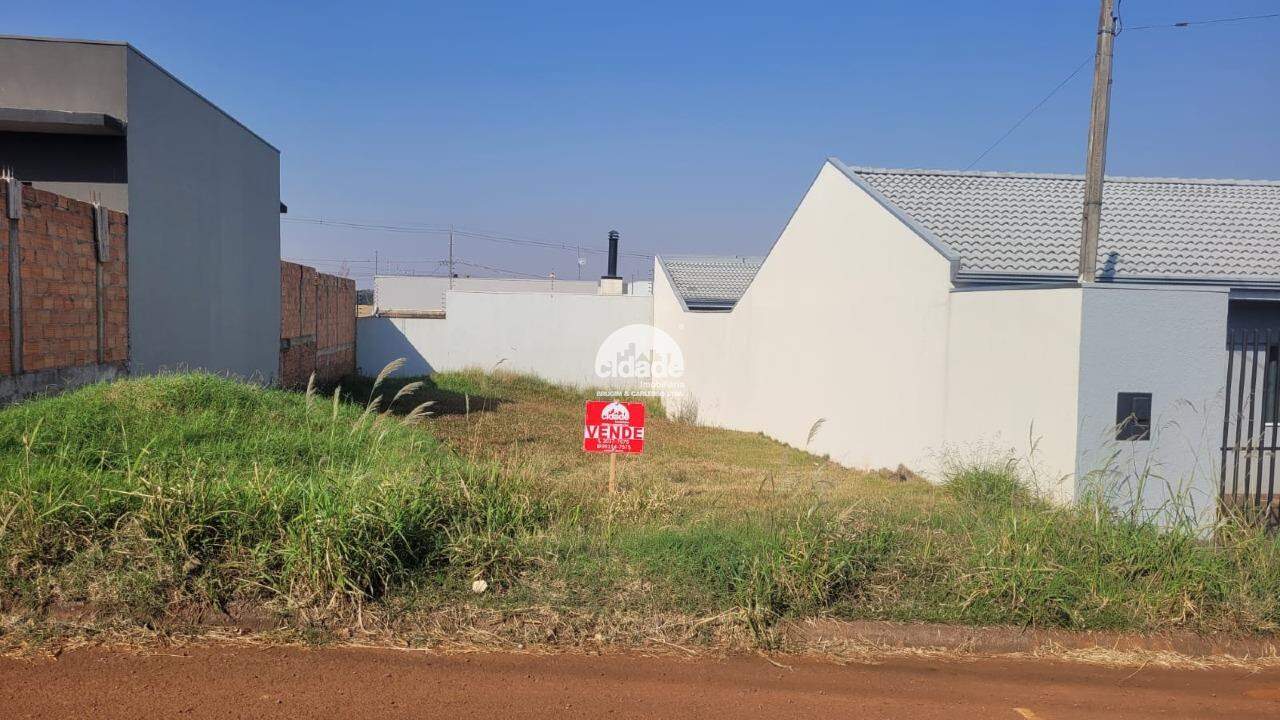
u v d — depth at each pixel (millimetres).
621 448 7270
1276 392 7836
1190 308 7887
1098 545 5379
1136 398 7844
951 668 4543
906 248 11477
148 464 5699
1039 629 4863
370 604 4738
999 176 14250
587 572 5172
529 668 4301
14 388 8031
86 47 10641
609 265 38312
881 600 5020
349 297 23719
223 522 4980
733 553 5262
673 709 3934
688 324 22391
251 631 4531
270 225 16562
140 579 4629
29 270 8312
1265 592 5141
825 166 14242
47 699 3773
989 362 9469
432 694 3977
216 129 13664
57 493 5113
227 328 14234
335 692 3957
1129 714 4062
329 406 9172
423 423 13086
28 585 4562
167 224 11898
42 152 10680
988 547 5441
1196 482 7793
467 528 5465
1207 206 13398
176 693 3883
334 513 4969
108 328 10148
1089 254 8914
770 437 16781
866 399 12695
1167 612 4988
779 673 4391
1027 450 8664
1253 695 4332
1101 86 8812
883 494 9000
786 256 16000
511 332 25875
